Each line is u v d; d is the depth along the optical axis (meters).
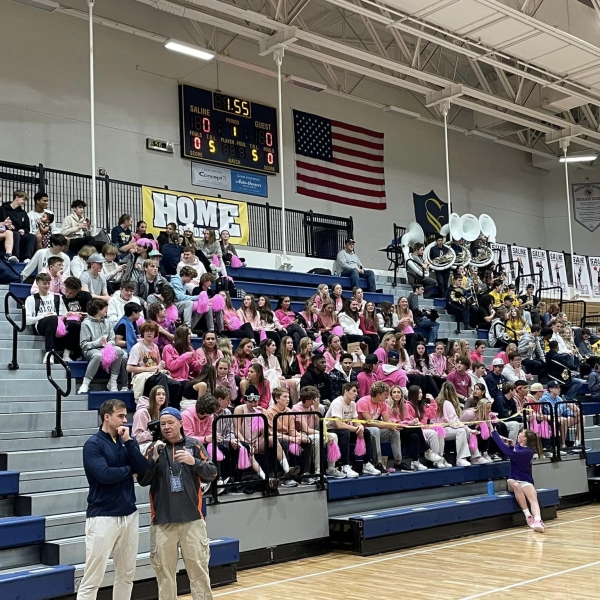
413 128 22.86
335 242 19.44
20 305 9.52
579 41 16.23
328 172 20.50
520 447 10.76
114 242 12.92
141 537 7.20
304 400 9.18
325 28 19.98
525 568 7.82
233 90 18.77
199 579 5.65
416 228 18.73
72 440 8.29
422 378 11.67
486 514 10.21
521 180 25.97
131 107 16.92
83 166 15.95
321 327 12.90
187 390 8.69
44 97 15.57
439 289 17.78
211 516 7.88
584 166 26.27
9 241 11.30
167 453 5.62
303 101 20.22
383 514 9.13
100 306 9.40
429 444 10.74
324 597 6.75
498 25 15.49
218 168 18.31
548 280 22.00
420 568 7.93
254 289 14.78
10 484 7.18
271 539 8.38
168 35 17.56
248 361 10.27
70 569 6.35
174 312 10.63
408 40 20.55
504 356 13.98
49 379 8.30
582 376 16.44
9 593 5.95
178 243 13.32
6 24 15.22
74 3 16.16
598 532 9.93
